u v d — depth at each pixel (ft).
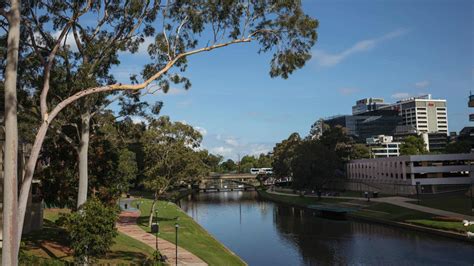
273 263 162.40
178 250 149.07
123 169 261.03
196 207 361.10
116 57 114.73
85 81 98.43
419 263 151.02
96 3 102.06
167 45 102.37
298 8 98.48
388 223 231.91
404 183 341.62
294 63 102.68
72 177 124.36
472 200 251.39
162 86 109.40
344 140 455.22
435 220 213.05
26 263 92.07
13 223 72.02
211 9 98.02
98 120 128.26
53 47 96.99
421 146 540.11
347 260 161.48
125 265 108.27
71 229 97.86
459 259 152.46
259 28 100.37
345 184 441.68
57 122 116.47
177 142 199.62
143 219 227.20
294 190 443.32
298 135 517.14
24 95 104.47
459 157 336.90
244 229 241.55
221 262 138.62
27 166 78.69
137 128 134.41
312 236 212.84
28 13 97.91
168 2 100.73
